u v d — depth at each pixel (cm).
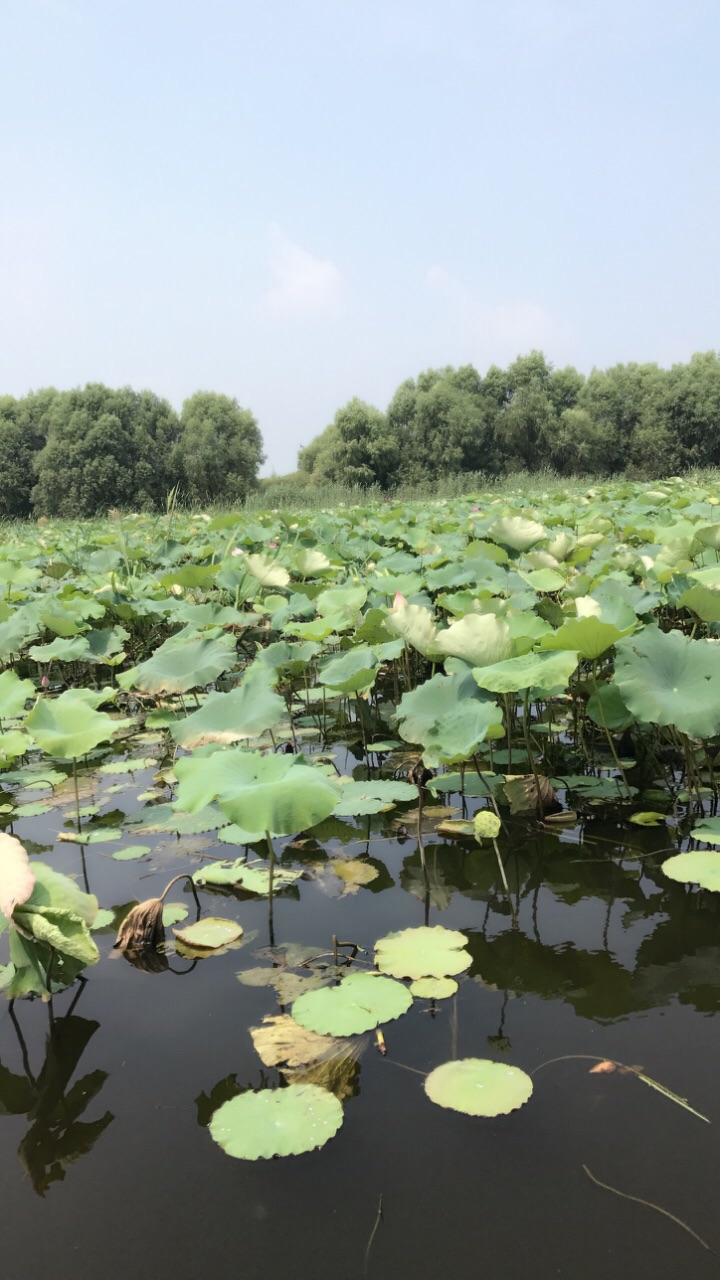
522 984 210
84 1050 191
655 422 4638
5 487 4325
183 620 523
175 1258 138
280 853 301
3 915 205
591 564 612
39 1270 137
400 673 550
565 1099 169
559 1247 136
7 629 500
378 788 347
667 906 251
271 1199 149
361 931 241
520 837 308
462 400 4538
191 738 315
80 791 378
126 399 4256
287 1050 187
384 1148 159
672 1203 144
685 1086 171
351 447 4431
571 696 393
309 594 615
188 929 243
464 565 612
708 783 352
